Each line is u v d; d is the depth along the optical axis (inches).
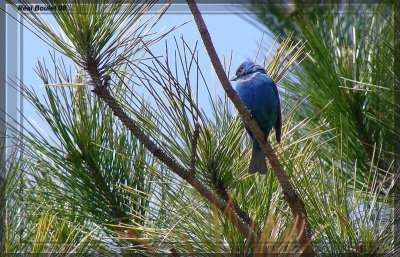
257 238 243.4
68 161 301.4
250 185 287.4
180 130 269.1
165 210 275.9
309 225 251.0
